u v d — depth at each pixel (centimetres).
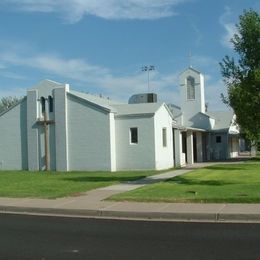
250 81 2336
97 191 2056
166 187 2077
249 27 2314
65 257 953
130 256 946
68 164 3584
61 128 3603
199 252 963
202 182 2298
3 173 3356
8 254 991
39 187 2267
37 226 1345
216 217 1402
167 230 1230
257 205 1532
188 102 5131
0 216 1565
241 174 2775
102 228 1288
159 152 3562
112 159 3500
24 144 3769
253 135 2419
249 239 1086
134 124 3516
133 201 1700
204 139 5059
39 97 3694
